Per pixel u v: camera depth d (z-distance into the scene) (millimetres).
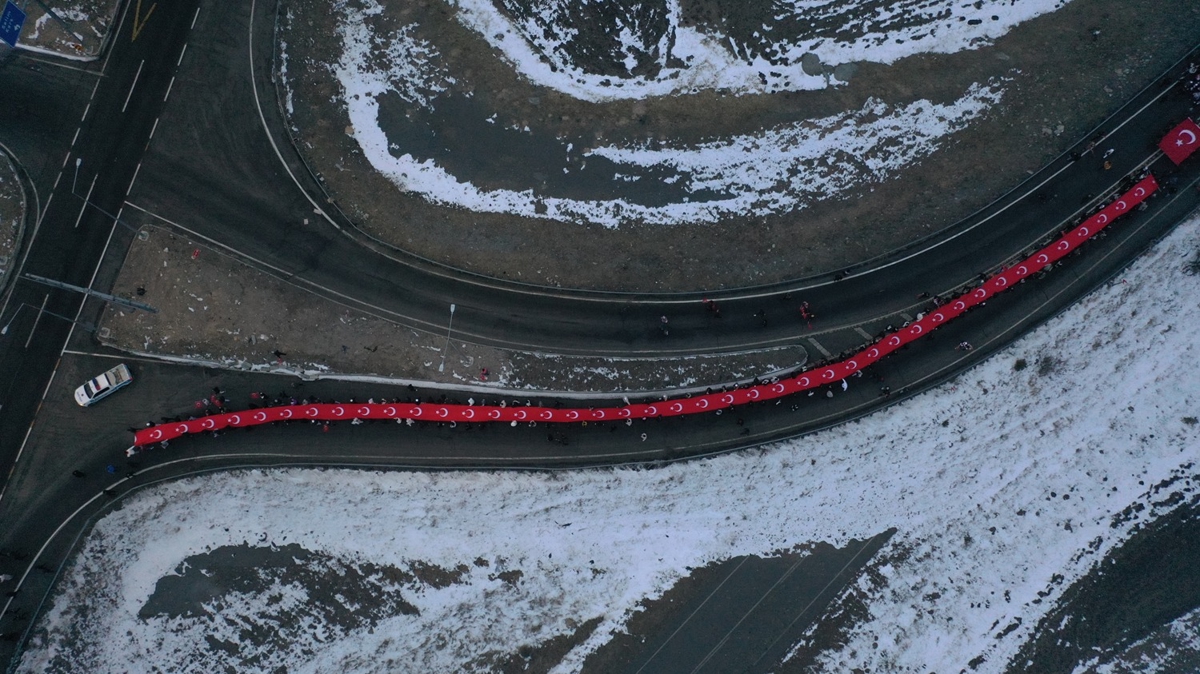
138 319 49188
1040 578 48094
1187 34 52500
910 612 47906
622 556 48531
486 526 48594
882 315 50219
